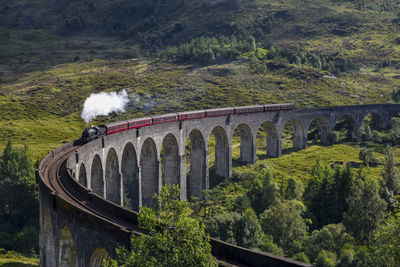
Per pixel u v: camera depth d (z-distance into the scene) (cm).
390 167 8575
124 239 3055
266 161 10925
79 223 3450
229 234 5775
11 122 13838
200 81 18025
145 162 7819
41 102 16075
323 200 7481
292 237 6241
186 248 2666
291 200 7638
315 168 9038
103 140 6241
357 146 12550
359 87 18400
